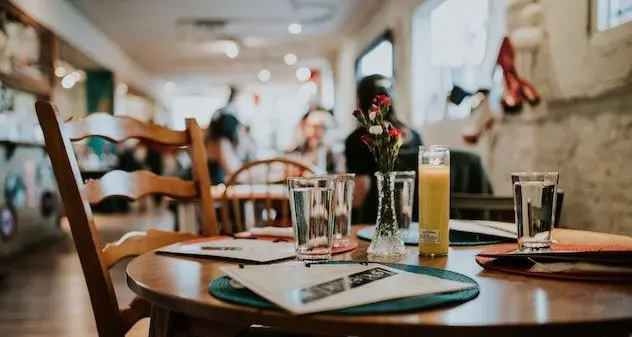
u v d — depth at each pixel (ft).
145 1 21.71
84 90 32.40
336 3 22.27
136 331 4.27
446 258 3.70
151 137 5.03
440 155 3.81
